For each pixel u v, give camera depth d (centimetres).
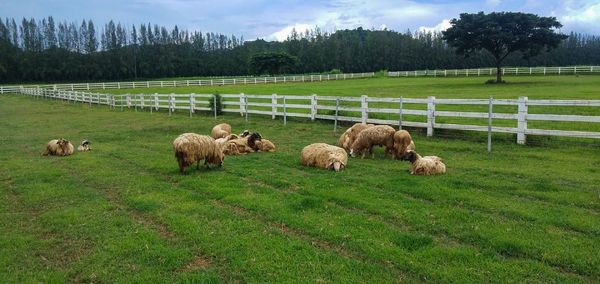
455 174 942
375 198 773
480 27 4850
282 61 9569
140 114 2586
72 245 609
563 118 1175
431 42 11944
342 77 6769
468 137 1398
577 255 534
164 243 603
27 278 517
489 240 580
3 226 694
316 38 12706
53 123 2288
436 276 496
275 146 1375
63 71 9088
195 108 2406
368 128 1160
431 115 1429
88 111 2933
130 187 898
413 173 948
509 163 1048
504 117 1262
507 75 5925
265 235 618
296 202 757
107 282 503
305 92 3669
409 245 571
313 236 618
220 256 560
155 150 1372
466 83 4553
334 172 986
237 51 11419
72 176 1023
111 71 9506
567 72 5553
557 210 693
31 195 859
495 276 493
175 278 507
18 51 9475
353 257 551
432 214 684
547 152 1152
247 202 764
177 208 746
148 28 11044
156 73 10044
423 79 5856
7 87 5634
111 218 710
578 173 930
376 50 11231
